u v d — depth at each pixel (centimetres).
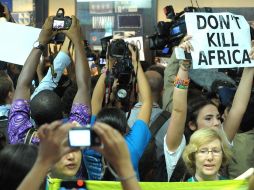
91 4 644
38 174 130
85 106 251
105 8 641
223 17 278
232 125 281
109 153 129
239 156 301
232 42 277
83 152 240
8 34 310
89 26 646
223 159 253
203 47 271
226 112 321
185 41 269
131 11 636
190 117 288
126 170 130
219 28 276
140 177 281
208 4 630
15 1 651
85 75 259
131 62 295
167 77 346
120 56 295
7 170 157
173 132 259
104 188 192
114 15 641
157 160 284
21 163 158
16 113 244
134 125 257
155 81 351
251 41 283
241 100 282
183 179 257
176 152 262
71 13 652
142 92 282
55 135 129
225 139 277
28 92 254
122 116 244
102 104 304
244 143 303
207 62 270
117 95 296
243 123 306
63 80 367
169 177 264
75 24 263
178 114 258
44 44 262
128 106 302
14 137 241
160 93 358
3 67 411
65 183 185
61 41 379
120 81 296
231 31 278
